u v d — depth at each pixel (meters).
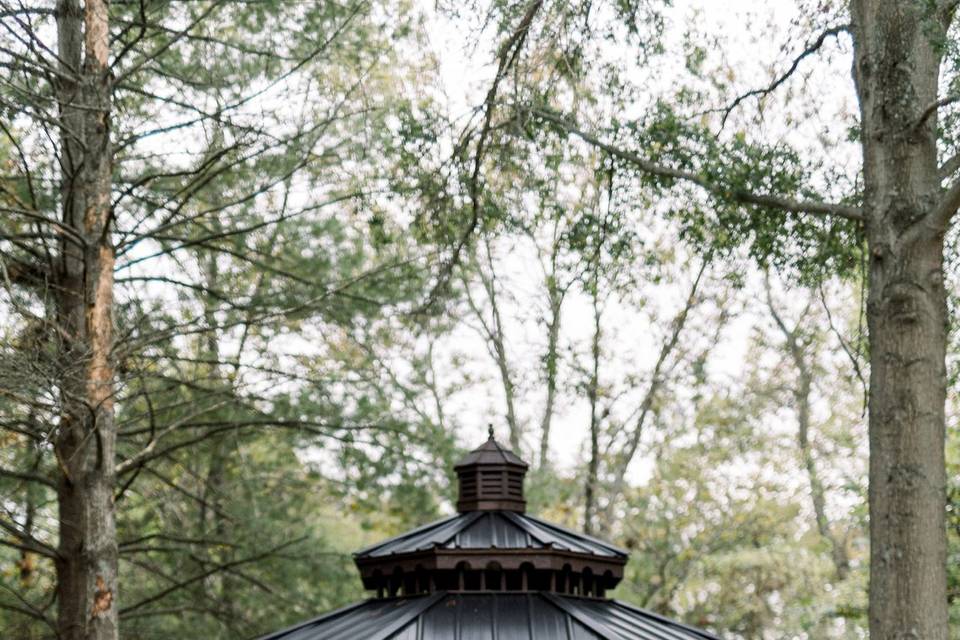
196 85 14.64
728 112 12.21
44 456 15.66
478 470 12.85
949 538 16.73
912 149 10.33
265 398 16.72
